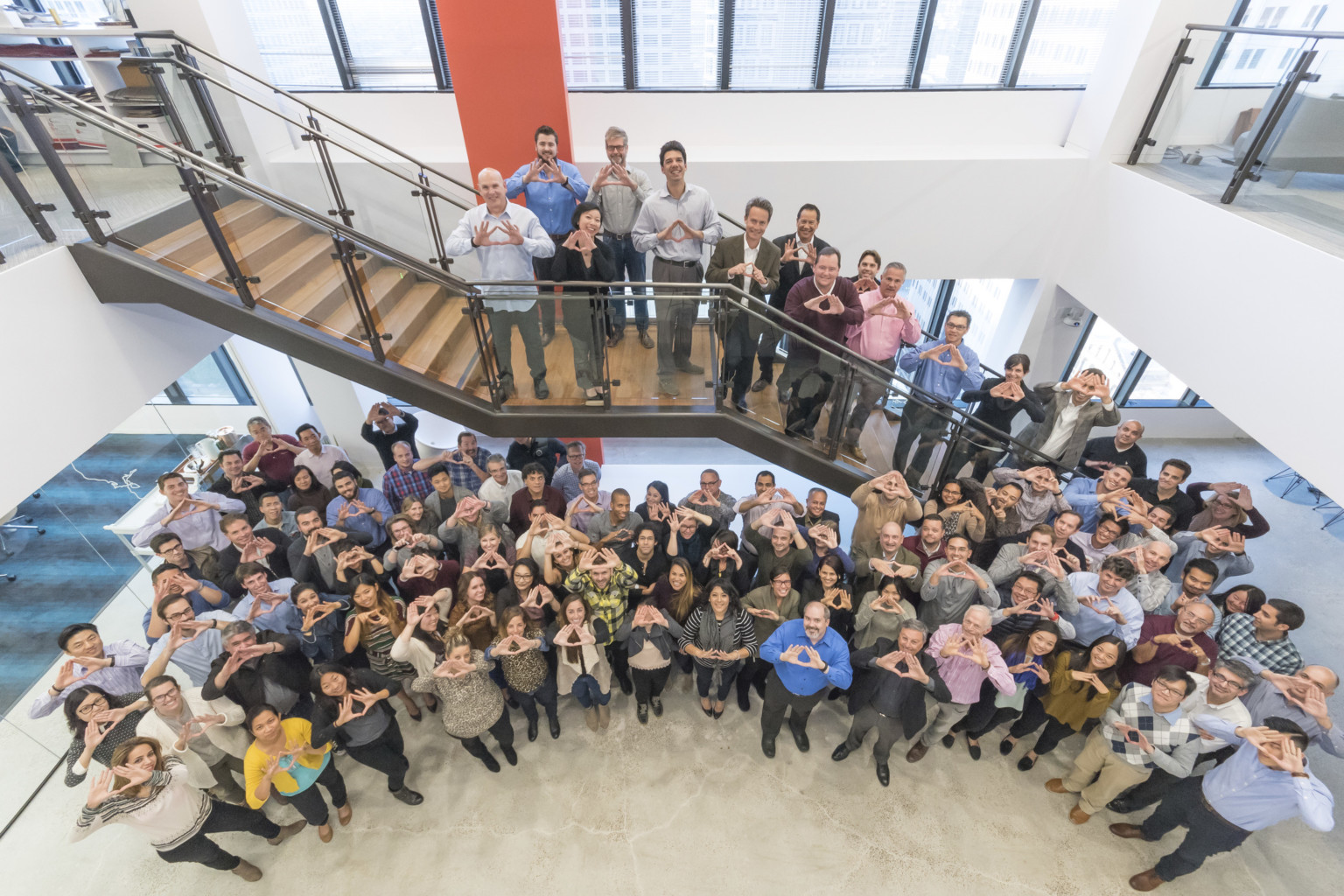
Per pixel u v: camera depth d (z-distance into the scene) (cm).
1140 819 404
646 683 436
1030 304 691
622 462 783
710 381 443
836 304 406
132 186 369
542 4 469
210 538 479
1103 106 584
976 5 584
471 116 516
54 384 373
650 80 618
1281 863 380
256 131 546
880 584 425
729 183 611
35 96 341
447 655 366
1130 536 448
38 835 412
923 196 618
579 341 428
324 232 391
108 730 341
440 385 440
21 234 365
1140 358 742
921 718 382
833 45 600
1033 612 382
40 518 482
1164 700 336
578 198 483
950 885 373
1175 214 511
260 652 361
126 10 505
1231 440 797
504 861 387
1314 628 545
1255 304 440
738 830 401
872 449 468
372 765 381
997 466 491
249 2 575
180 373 478
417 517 466
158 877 385
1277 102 438
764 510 463
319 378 717
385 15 585
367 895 373
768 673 438
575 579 405
